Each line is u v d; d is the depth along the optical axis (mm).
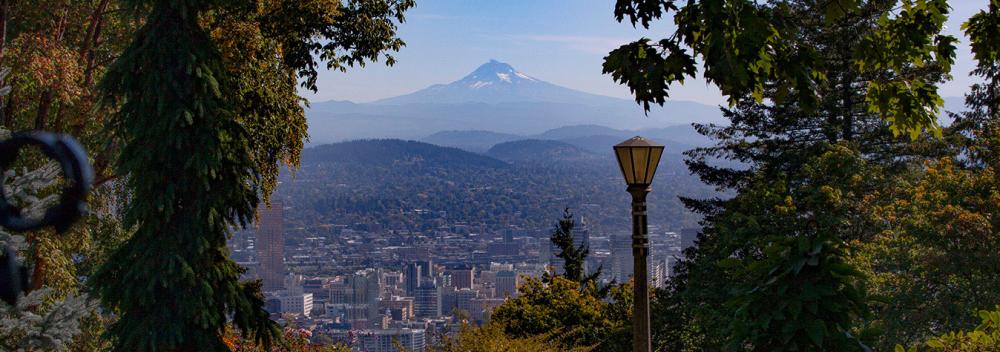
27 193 7863
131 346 12141
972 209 15883
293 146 18641
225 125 12625
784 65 5406
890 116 6457
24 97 18359
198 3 12406
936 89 6324
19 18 17219
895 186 22594
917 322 14594
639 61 5500
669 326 23078
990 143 16594
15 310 7887
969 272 14508
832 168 21062
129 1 12406
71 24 19125
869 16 6164
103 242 17969
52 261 14734
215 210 12430
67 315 8438
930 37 6160
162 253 12094
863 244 17016
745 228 19125
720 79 5309
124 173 12180
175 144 12133
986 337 5188
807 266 4895
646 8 5492
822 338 4715
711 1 5062
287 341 15836
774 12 5266
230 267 12961
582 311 22047
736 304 5098
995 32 6262
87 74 19188
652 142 9555
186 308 12266
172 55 12141
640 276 9664
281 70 18047
